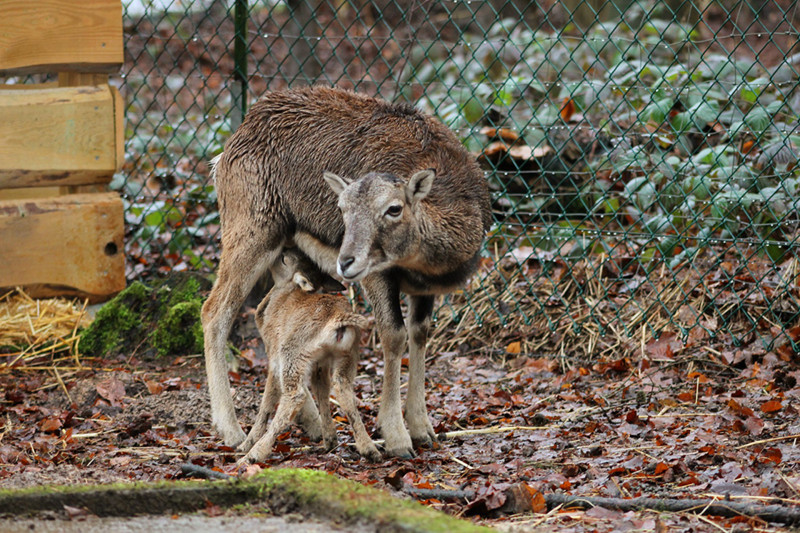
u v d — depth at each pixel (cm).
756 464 711
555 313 1162
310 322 780
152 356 1107
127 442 838
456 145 920
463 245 838
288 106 936
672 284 1124
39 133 1098
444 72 1931
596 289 1172
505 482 700
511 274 1234
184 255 1362
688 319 1089
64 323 1120
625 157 1192
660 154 1166
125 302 1150
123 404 958
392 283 843
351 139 899
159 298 1154
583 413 909
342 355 787
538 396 985
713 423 835
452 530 503
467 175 890
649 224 1182
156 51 2270
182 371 1070
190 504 589
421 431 855
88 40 1110
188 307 1119
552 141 1355
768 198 1061
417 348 870
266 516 567
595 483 694
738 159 1199
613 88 1289
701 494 649
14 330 1091
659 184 1234
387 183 782
